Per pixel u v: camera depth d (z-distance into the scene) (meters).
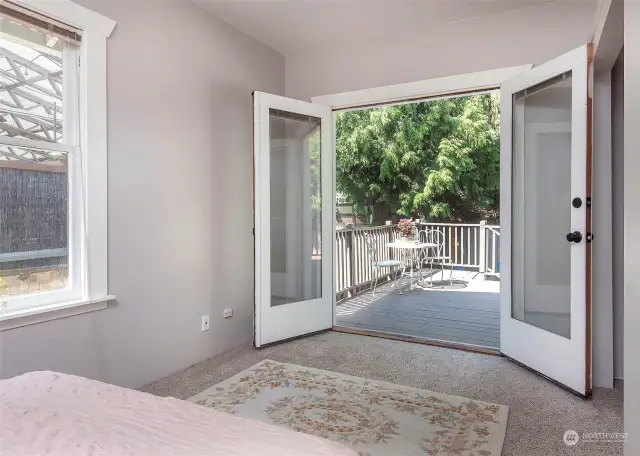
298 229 3.78
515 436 2.01
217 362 3.05
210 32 3.14
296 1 2.96
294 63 3.99
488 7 3.02
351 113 9.16
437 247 7.14
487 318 4.54
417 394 2.48
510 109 3.01
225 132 3.30
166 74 2.78
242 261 3.50
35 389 1.21
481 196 8.77
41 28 2.08
